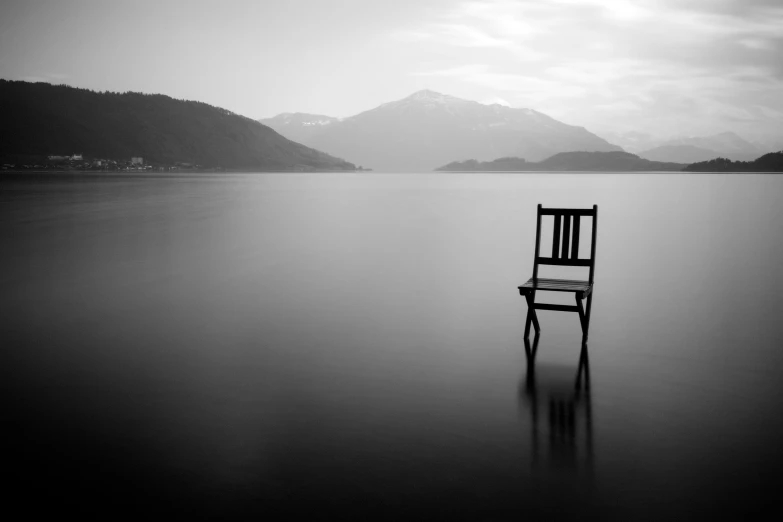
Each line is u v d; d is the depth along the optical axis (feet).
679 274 33.91
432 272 34.68
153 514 9.29
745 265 37.04
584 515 9.16
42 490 10.06
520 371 16.60
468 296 27.71
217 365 17.25
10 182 207.10
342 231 57.88
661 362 17.40
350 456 11.26
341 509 9.38
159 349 18.92
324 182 275.18
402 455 11.28
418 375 16.26
